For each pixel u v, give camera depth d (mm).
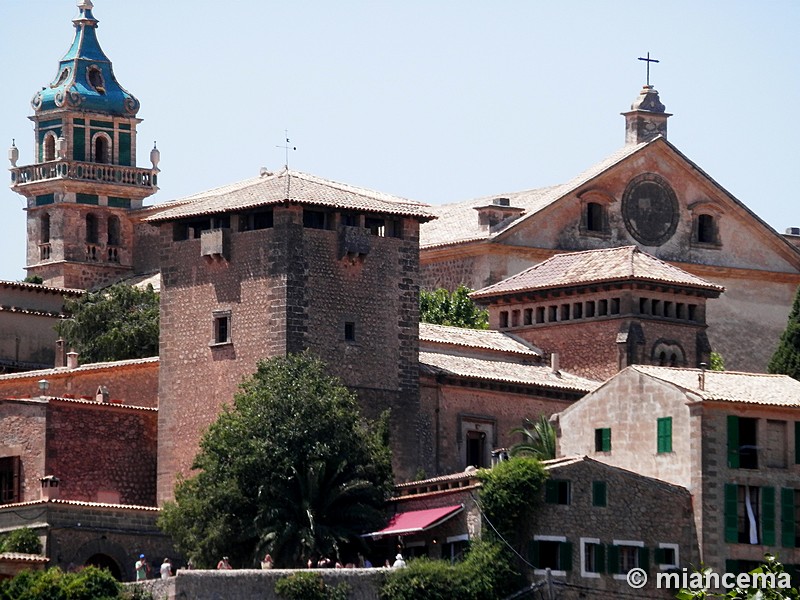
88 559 177000
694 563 177000
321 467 174625
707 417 178500
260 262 188125
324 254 188750
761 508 179750
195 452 189875
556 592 170750
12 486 186625
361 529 175875
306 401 177625
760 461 180000
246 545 175625
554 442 188125
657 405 181500
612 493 175000
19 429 187125
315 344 187500
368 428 185375
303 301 187125
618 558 174250
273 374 180000
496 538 170125
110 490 188875
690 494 177875
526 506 170875
